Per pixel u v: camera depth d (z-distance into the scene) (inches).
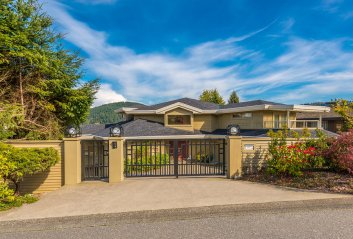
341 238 152.4
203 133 743.7
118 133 320.2
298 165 300.0
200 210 201.6
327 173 307.6
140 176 341.7
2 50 383.9
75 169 304.8
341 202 218.2
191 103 871.1
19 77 416.8
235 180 320.5
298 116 1133.7
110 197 241.0
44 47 450.6
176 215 197.3
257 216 192.5
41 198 241.3
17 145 296.0
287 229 166.6
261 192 251.6
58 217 185.6
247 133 647.8
